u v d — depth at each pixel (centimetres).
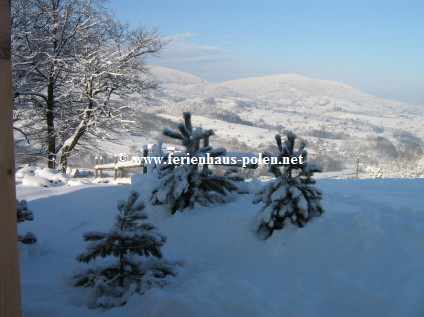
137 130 2488
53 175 1503
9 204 206
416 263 414
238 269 495
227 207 739
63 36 2320
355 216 532
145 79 2528
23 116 2348
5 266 205
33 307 411
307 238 499
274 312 361
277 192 539
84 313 409
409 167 4566
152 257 512
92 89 2398
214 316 365
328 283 399
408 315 337
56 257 647
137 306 406
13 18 2159
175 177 759
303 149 560
